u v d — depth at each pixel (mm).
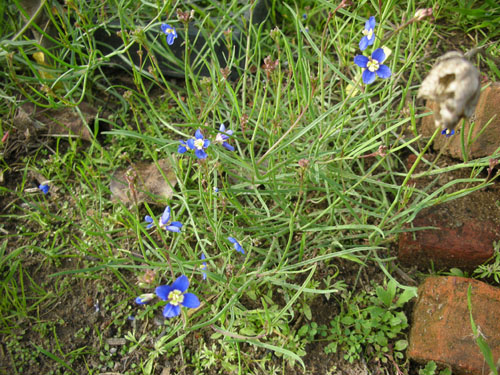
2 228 360
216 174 347
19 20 426
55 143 405
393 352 301
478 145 347
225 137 315
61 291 331
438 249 327
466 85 191
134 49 436
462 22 451
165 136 403
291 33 467
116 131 299
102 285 334
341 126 327
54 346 310
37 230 361
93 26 384
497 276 327
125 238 347
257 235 331
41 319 320
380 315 307
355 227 297
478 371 273
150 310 321
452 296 298
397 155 385
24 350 306
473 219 332
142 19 447
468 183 352
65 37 367
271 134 320
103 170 378
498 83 332
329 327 314
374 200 342
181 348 306
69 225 361
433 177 359
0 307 318
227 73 306
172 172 377
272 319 300
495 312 287
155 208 367
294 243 345
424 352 285
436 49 438
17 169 389
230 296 312
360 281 333
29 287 333
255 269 325
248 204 367
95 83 430
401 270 339
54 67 402
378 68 258
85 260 344
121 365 304
